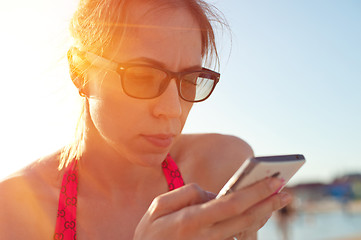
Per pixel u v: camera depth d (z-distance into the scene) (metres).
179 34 1.29
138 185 1.56
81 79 1.42
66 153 1.58
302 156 1.00
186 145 1.83
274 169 0.90
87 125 1.48
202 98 1.44
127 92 1.21
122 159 1.47
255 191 0.84
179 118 1.38
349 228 29.44
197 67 1.37
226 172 1.75
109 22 1.28
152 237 0.90
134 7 1.26
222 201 0.83
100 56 1.29
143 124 1.23
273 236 25.20
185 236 0.86
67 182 1.48
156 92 1.22
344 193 78.50
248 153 1.87
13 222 1.35
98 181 1.52
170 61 1.26
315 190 80.69
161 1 1.27
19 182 1.45
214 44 1.62
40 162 1.59
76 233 1.40
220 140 1.86
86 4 1.40
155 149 1.25
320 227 32.69
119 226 1.46
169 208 0.93
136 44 1.25
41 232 1.37
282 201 0.93
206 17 1.46
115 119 1.25
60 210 1.42
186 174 1.70
